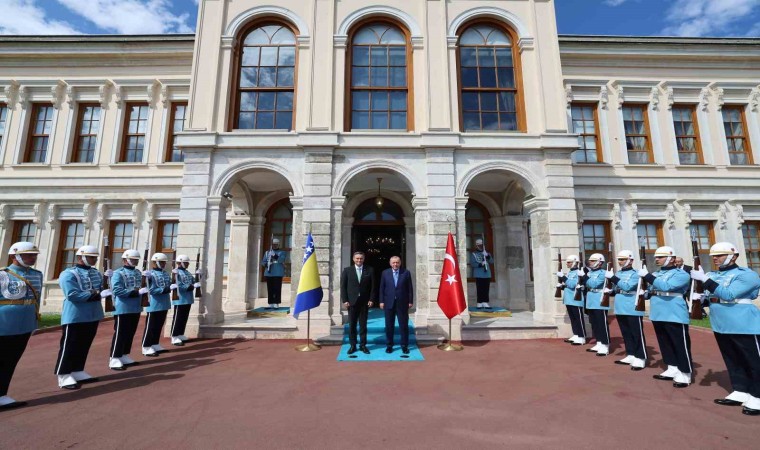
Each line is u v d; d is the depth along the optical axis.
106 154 13.70
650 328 10.66
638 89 13.79
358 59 10.26
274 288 11.64
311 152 9.34
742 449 3.62
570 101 13.66
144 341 7.38
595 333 7.66
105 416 4.42
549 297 9.27
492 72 10.35
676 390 5.37
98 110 14.21
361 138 9.50
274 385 5.54
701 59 14.03
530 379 5.87
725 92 13.90
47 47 13.98
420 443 3.77
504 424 4.21
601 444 3.74
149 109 13.94
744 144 13.97
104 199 13.46
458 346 7.88
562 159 9.60
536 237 9.66
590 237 13.23
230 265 12.27
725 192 13.38
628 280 6.75
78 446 3.68
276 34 10.38
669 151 13.53
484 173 10.09
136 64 14.21
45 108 14.26
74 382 5.41
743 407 4.54
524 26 10.36
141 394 5.16
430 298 8.89
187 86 13.93
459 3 10.34
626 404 4.82
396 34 10.44
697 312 5.20
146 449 3.62
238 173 9.43
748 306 4.65
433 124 9.61
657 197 13.21
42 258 13.16
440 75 9.91
